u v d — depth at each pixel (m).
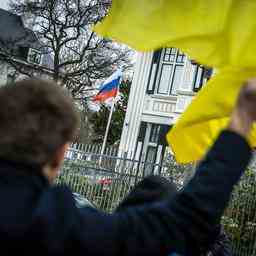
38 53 43.09
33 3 39.56
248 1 2.33
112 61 39.62
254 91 1.74
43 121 1.65
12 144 1.63
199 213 1.64
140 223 1.62
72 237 1.57
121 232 1.60
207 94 2.35
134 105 30.80
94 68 39.66
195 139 2.56
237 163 1.70
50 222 1.57
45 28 40.00
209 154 1.72
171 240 1.62
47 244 1.55
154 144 30.02
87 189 14.48
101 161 14.66
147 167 14.42
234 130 1.73
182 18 2.42
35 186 1.62
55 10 39.38
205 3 2.39
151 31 2.46
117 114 50.22
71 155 14.52
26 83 1.71
